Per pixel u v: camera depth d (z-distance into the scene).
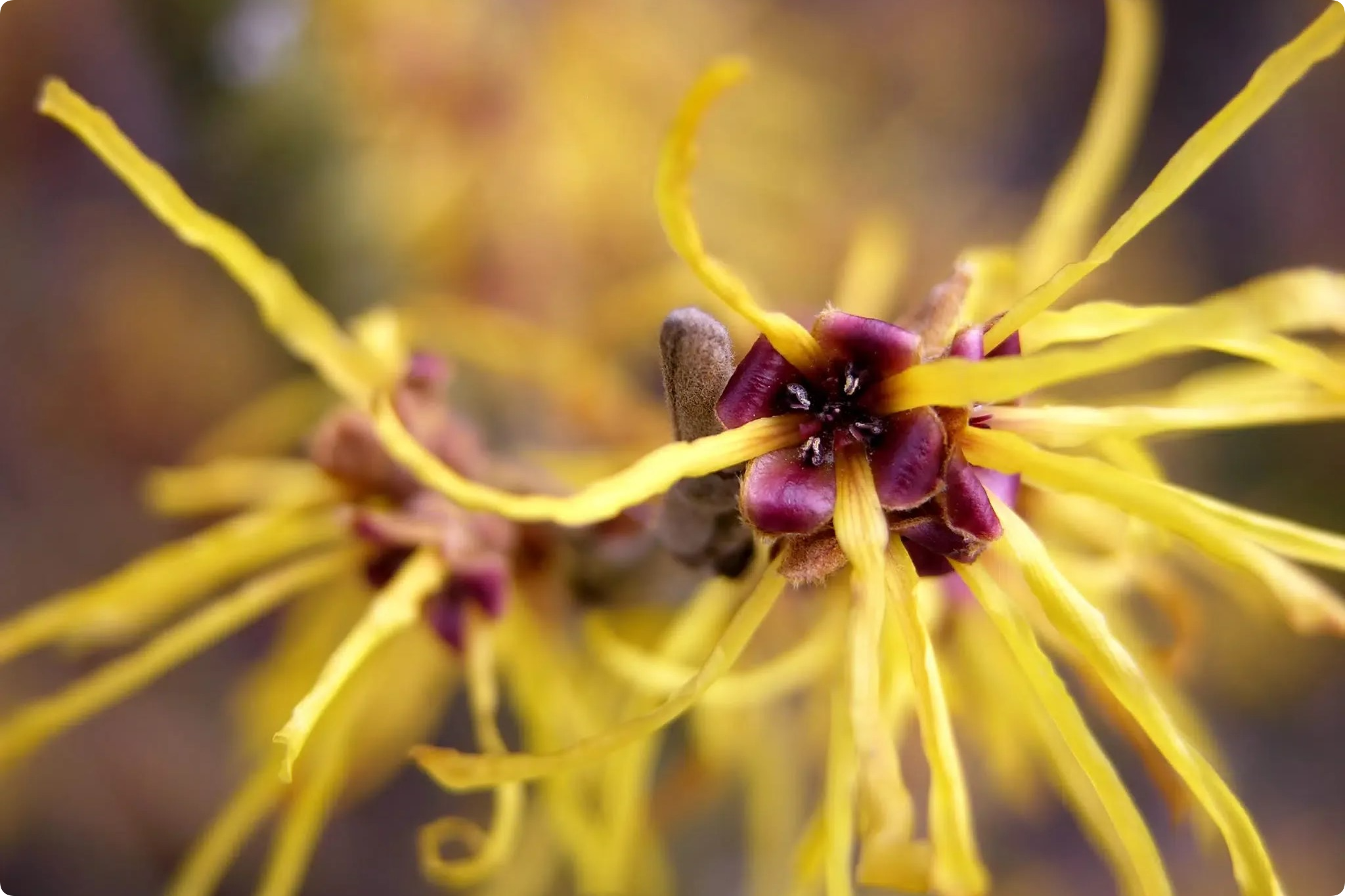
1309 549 0.07
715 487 0.08
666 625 0.09
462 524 0.09
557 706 0.09
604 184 0.15
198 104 0.14
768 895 0.11
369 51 0.14
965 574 0.07
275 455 0.14
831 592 0.09
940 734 0.07
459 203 0.15
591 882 0.09
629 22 0.15
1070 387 0.16
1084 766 0.07
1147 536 0.09
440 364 0.09
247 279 0.08
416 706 0.11
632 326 0.13
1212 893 0.16
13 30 0.15
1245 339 0.07
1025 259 0.09
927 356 0.07
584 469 0.10
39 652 0.16
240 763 0.16
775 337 0.07
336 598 0.10
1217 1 0.20
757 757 0.11
